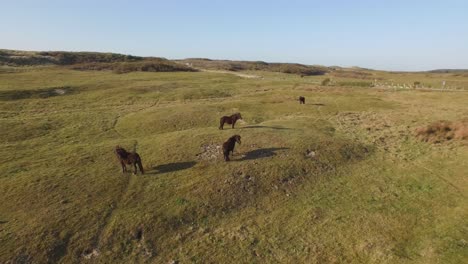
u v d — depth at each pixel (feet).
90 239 60.70
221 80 274.57
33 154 98.73
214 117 140.97
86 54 486.38
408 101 182.91
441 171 89.76
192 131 113.60
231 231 64.75
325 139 105.81
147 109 159.43
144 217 66.49
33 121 134.82
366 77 449.89
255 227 66.08
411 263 53.93
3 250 56.80
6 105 165.58
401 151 105.70
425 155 101.81
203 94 205.46
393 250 57.57
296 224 66.90
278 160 89.35
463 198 74.49
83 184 77.77
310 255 58.34
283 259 57.77
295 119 137.08
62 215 66.13
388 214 69.36
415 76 469.57
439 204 72.49
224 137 103.81
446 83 327.06
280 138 103.96
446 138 112.47
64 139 116.98
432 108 162.50
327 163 92.02
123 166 83.82
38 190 74.90
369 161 96.94
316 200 75.56
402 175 87.86
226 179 79.51
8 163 90.89
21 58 400.47
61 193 73.97
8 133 119.14
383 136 118.42
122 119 142.72
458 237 59.31
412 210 70.64
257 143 99.76
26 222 63.98
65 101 181.88
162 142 103.24
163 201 72.02
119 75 299.79
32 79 246.88
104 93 201.46
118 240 61.11
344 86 257.75
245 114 148.77
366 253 57.67
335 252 58.65
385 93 209.97
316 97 191.11
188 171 83.82
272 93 207.62
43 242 59.00
